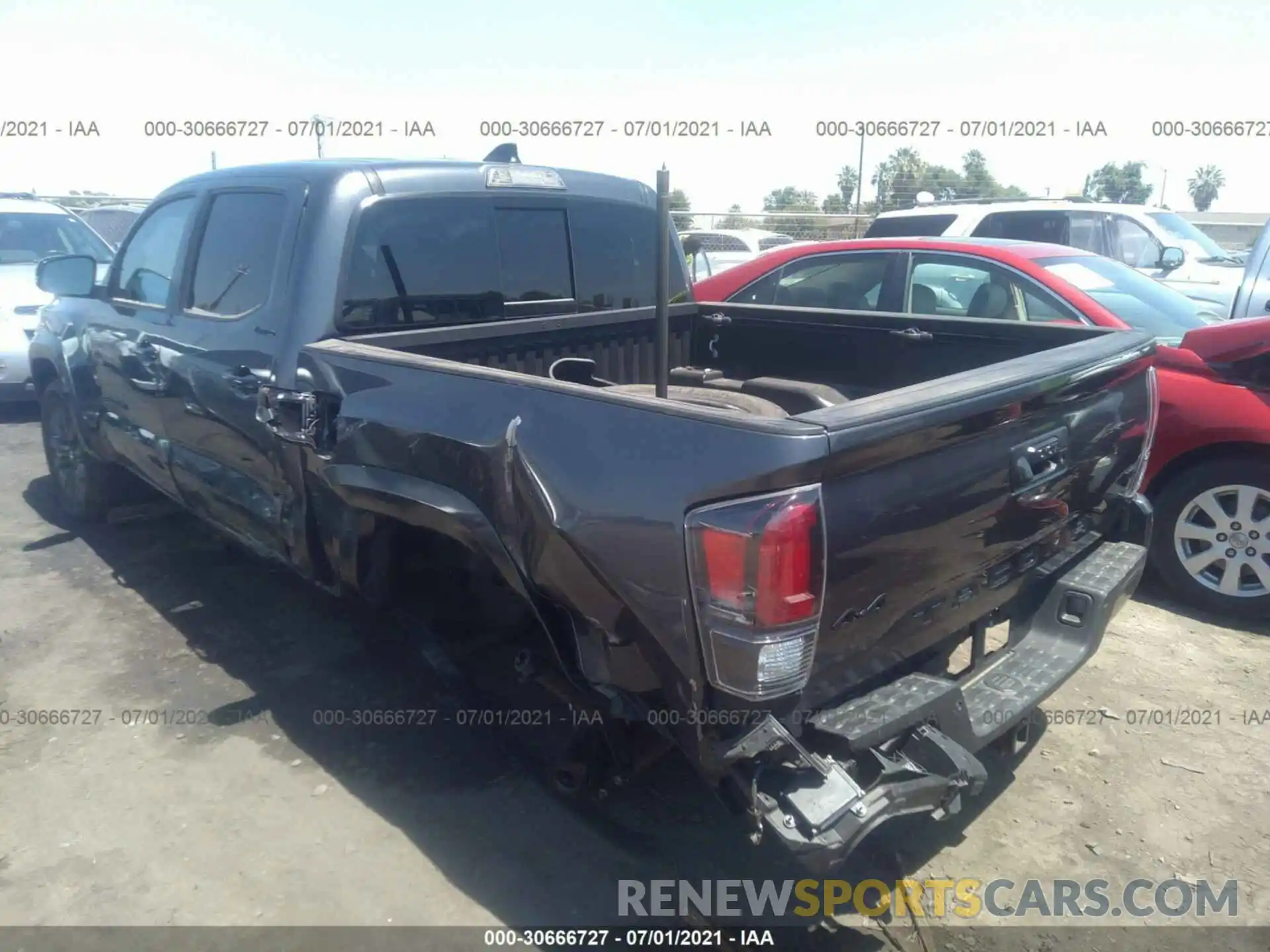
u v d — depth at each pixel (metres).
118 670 4.14
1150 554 4.89
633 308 4.60
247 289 3.82
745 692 2.22
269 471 3.69
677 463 2.26
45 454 6.27
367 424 3.09
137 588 4.93
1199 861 3.09
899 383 4.27
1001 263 5.92
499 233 4.05
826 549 2.21
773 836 2.26
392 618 4.30
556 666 2.86
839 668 2.44
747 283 7.14
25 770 3.46
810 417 2.20
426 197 3.80
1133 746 3.68
